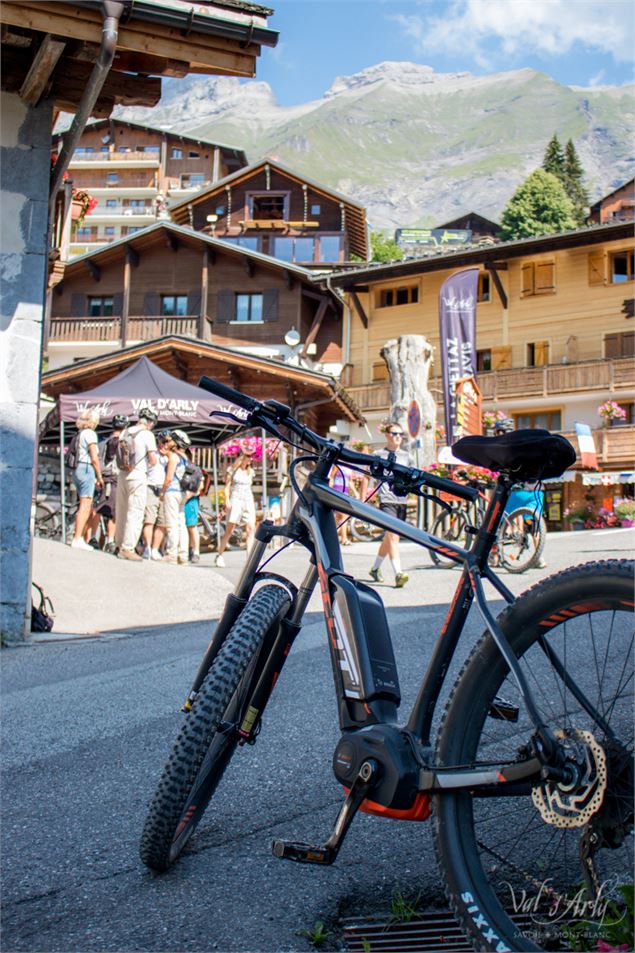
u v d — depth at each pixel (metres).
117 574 9.44
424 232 81.81
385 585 9.34
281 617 2.70
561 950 2.02
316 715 4.14
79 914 2.39
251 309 40.34
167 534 12.33
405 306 38.91
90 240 89.56
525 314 37.66
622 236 34.56
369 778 2.16
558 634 2.05
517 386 35.97
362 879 2.53
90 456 10.89
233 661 2.59
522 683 2.01
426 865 2.59
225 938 2.22
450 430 21.33
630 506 30.16
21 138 7.13
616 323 35.72
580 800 1.88
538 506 2.43
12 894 2.53
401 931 2.22
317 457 2.68
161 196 70.50
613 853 2.23
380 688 2.30
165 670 5.55
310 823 2.94
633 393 33.78
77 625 7.71
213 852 2.75
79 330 40.97
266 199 50.12
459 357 21.31
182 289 40.97
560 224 97.12
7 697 5.08
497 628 2.11
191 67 7.23
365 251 53.62
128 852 2.78
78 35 6.49
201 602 8.90
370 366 39.62
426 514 14.54
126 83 7.71
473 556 2.23
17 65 7.07
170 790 2.52
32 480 6.99
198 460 21.45
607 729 1.93
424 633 5.99
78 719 4.46
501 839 2.27
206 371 25.97
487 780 2.01
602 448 33.38
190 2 6.59
